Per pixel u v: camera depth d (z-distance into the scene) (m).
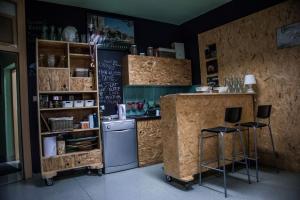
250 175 3.63
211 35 5.06
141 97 5.23
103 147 4.10
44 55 4.07
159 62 5.11
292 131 3.78
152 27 5.52
